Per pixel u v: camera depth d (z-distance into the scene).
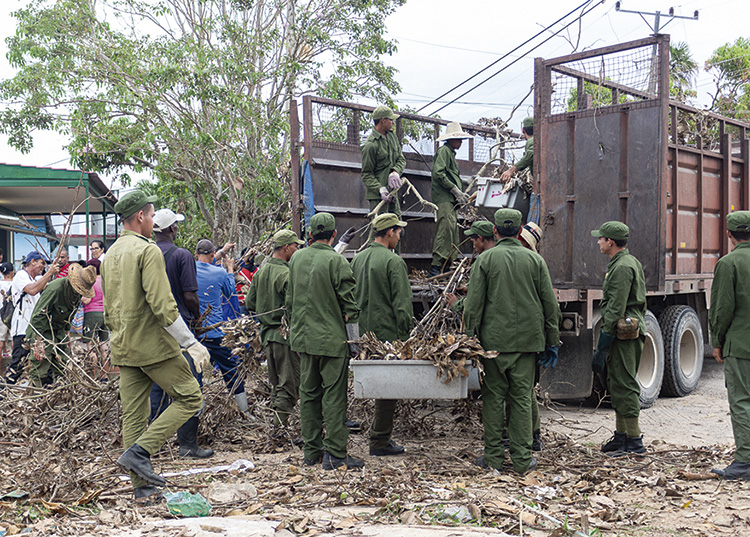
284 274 5.68
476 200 7.61
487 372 4.80
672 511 3.99
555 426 6.28
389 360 4.72
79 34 16.17
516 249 4.78
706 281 7.70
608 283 5.18
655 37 6.16
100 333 7.92
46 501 3.98
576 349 6.55
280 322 5.64
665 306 7.74
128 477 4.55
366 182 7.02
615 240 5.21
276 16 16.34
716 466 4.89
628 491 4.38
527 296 4.70
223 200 15.32
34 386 6.22
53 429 5.53
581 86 6.86
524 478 4.61
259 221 14.66
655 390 7.22
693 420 6.62
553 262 6.76
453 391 4.65
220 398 5.75
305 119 6.90
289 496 4.16
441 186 7.49
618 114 6.40
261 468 4.91
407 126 8.18
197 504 3.77
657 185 6.21
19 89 15.76
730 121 8.10
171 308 3.93
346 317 4.90
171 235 5.42
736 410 4.69
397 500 4.00
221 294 6.36
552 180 6.77
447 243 7.43
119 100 15.15
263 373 6.28
